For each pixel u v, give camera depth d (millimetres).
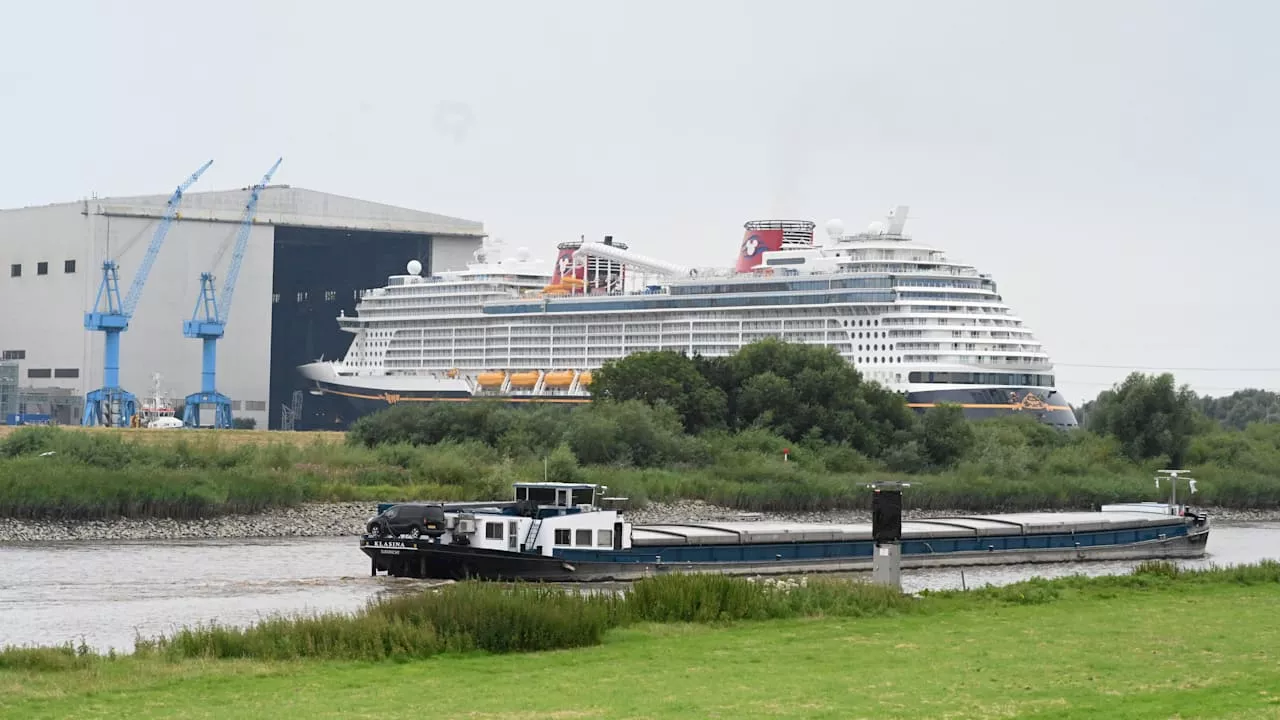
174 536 122688
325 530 129250
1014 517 130000
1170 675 49938
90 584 90500
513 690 48031
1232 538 147875
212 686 49281
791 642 58969
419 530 95250
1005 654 55281
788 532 105125
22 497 122688
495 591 61625
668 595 66062
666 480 160125
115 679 50531
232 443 169500
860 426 190625
